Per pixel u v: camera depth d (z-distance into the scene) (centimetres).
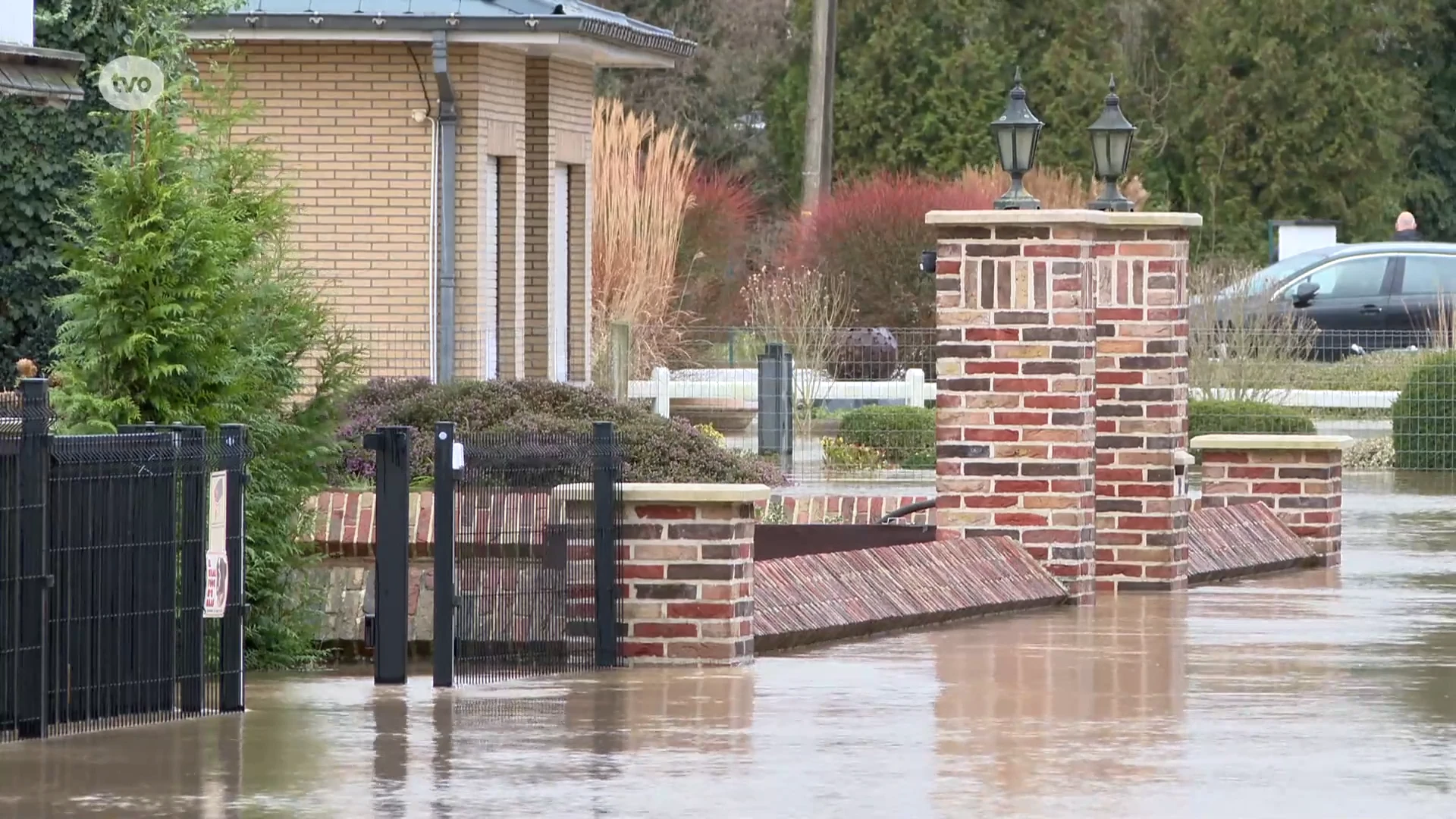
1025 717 4225
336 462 5531
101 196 4878
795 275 14438
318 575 5509
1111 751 3866
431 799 3450
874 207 15425
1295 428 11444
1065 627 5675
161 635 4234
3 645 3978
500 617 4825
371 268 9712
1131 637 5453
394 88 9675
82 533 4109
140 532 4203
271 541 5238
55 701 4069
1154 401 6562
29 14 6881
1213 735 4025
